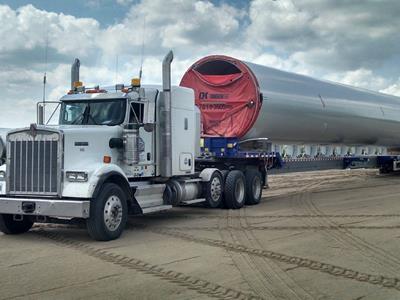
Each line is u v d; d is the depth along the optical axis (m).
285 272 6.99
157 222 11.38
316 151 18.70
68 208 8.64
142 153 10.49
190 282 6.48
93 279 6.59
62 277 6.68
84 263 7.45
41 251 8.27
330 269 7.18
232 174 13.73
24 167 9.13
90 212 8.86
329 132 18.45
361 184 21.86
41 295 5.89
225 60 14.52
